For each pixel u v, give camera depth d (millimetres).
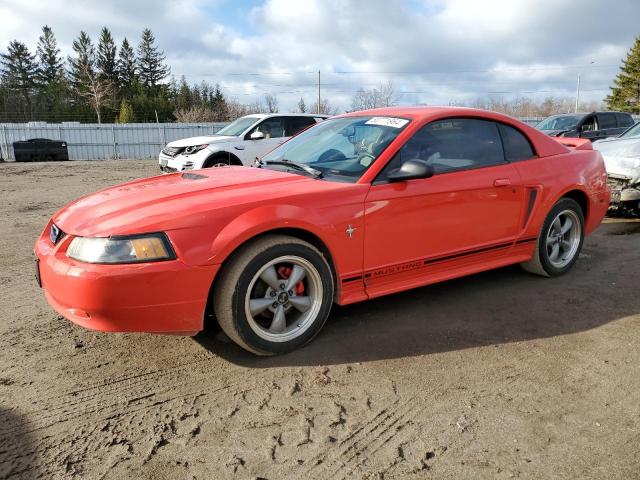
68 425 2402
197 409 2533
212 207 2830
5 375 2857
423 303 3918
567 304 3883
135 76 76250
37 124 30016
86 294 2586
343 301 3277
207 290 2756
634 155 6887
